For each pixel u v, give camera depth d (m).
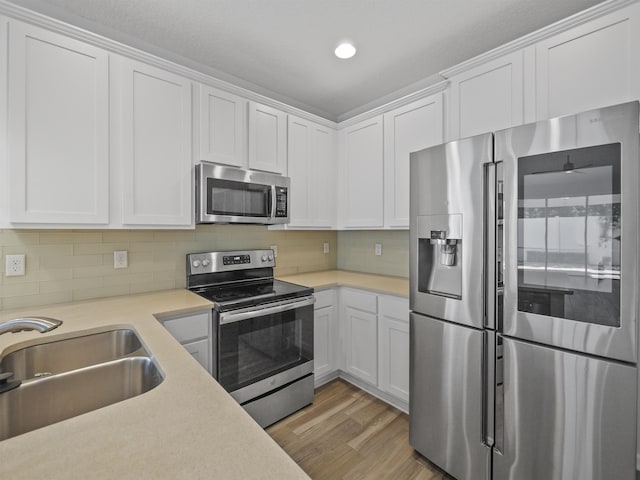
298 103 2.85
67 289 1.75
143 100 1.71
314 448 1.80
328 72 2.31
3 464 0.52
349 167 2.72
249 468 0.51
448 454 1.55
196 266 2.17
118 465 0.52
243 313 1.84
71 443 0.58
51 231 1.70
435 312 1.61
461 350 1.49
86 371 1.02
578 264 1.14
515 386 1.31
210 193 1.91
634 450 1.04
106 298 1.85
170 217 1.82
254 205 2.14
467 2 1.59
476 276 1.42
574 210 1.14
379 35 1.86
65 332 1.25
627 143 1.03
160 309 1.61
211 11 1.66
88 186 1.54
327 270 3.17
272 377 1.99
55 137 1.45
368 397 2.33
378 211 2.48
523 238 1.27
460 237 1.48
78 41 1.50
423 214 1.66
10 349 1.11
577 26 1.43
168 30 1.83
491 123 1.73
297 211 2.50
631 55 1.28
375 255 2.92
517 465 1.30
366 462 1.69
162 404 0.72
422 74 2.33
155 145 1.76
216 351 1.78
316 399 2.31
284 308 2.04
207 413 0.68
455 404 1.52
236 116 2.11
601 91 1.36
